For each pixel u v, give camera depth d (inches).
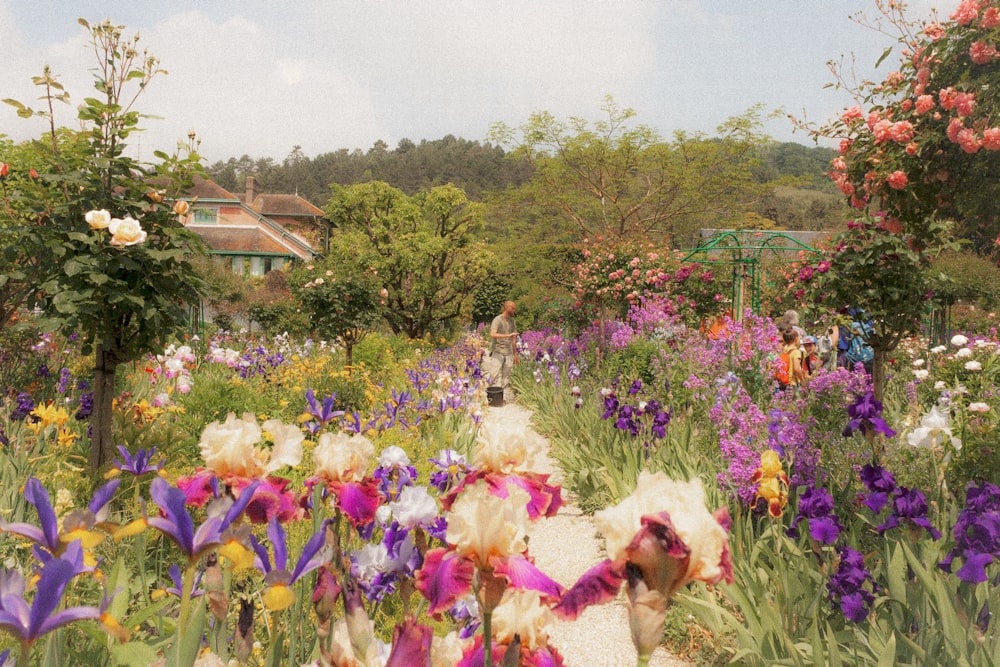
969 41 192.4
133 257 200.5
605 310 606.5
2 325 277.6
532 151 817.5
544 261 807.7
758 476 164.7
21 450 189.2
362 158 6382.9
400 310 981.2
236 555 51.8
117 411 231.1
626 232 813.2
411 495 78.0
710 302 622.8
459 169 5812.0
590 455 275.9
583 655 155.2
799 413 224.4
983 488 115.2
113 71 209.9
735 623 141.7
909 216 223.0
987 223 213.3
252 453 71.9
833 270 250.1
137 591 116.6
